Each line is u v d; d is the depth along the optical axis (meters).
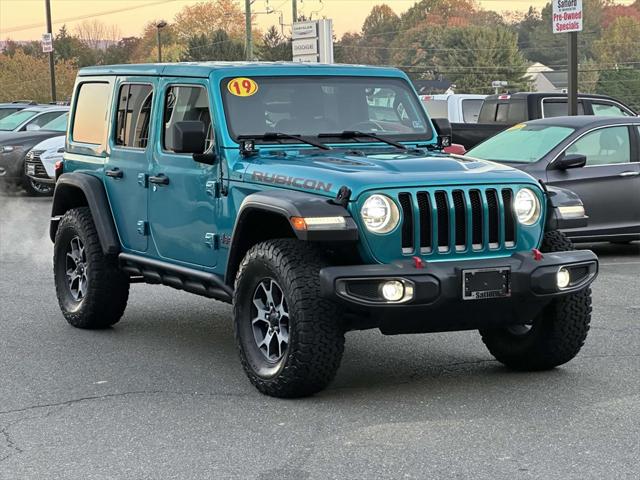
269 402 6.69
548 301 6.76
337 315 6.47
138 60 147.88
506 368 7.55
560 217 6.93
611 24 162.62
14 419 6.44
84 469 5.50
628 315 9.48
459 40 143.62
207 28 130.50
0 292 11.01
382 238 6.43
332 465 5.47
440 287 6.36
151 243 8.17
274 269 6.59
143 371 7.59
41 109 24.00
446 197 6.54
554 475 5.27
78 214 9.02
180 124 7.14
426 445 5.76
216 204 7.40
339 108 7.82
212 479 5.31
